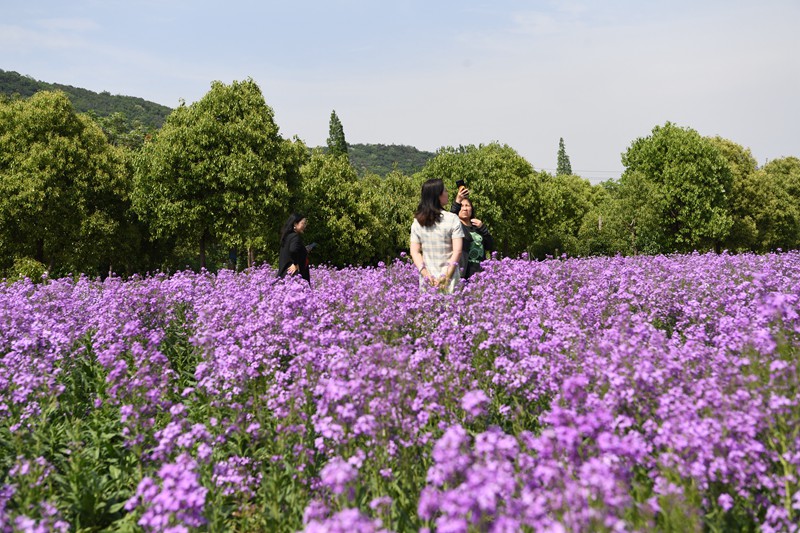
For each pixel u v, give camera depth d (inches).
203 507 167.9
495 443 144.9
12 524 163.2
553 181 3161.9
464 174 2096.5
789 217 2726.4
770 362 217.5
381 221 2096.5
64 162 1460.4
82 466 225.1
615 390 196.2
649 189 2012.8
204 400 280.7
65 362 323.3
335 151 4165.8
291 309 322.3
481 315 317.4
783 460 163.9
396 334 311.4
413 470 187.5
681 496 146.3
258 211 1517.0
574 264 611.2
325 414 198.4
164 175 1497.3
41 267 1354.6
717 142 2608.3
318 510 150.3
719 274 537.0
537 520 130.6
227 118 1568.7
